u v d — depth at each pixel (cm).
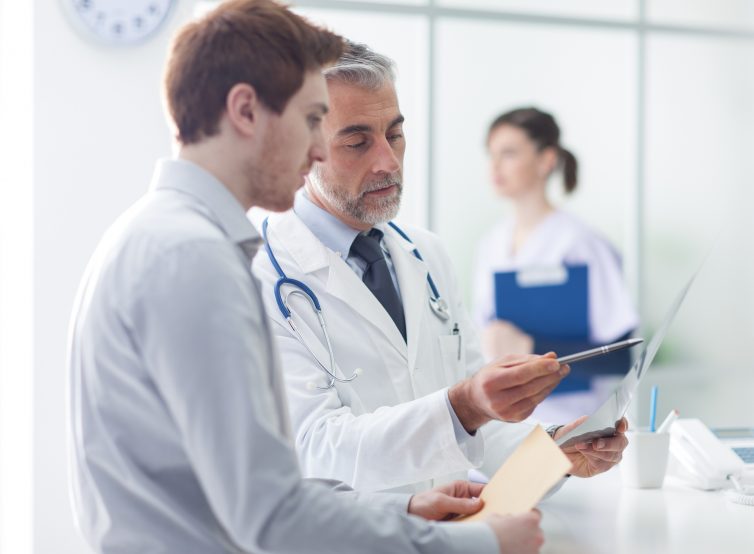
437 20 395
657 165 537
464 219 541
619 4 525
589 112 544
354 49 160
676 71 529
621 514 138
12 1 276
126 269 95
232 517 90
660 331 129
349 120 156
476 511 115
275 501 90
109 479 97
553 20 416
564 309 374
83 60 269
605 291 456
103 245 105
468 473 168
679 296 130
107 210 272
